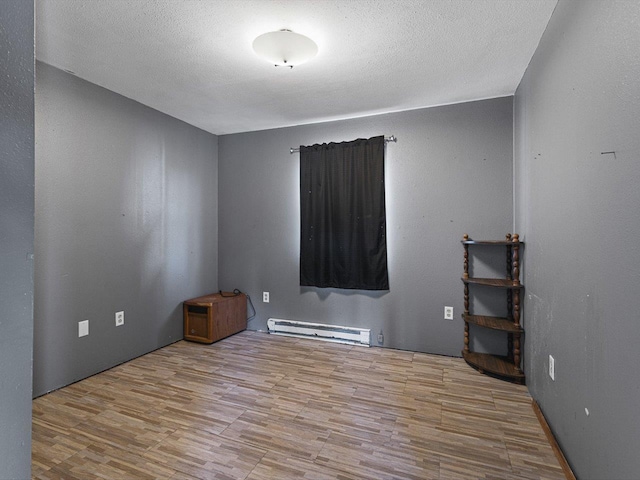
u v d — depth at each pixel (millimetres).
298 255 3820
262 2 1775
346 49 2232
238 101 3125
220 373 2803
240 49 2234
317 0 1762
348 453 1797
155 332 3352
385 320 3443
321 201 3629
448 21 1942
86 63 2420
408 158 3334
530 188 2410
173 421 2094
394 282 3402
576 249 1595
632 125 1122
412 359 3117
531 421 2102
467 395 2428
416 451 1814
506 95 3002
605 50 1300
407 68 2494
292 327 3766
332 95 2988
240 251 4090
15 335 530
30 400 553
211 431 1990
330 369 2885
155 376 2746
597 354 1382
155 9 1824
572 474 1607
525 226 2582
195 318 3607
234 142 4094
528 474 1644
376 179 3393
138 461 1731
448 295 3213
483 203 3094
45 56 2324
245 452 1804
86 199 2713
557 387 1855
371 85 2781
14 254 529
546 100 2012
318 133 3707
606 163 1302
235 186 4102
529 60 2367
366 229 3436
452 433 1975
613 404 1251
